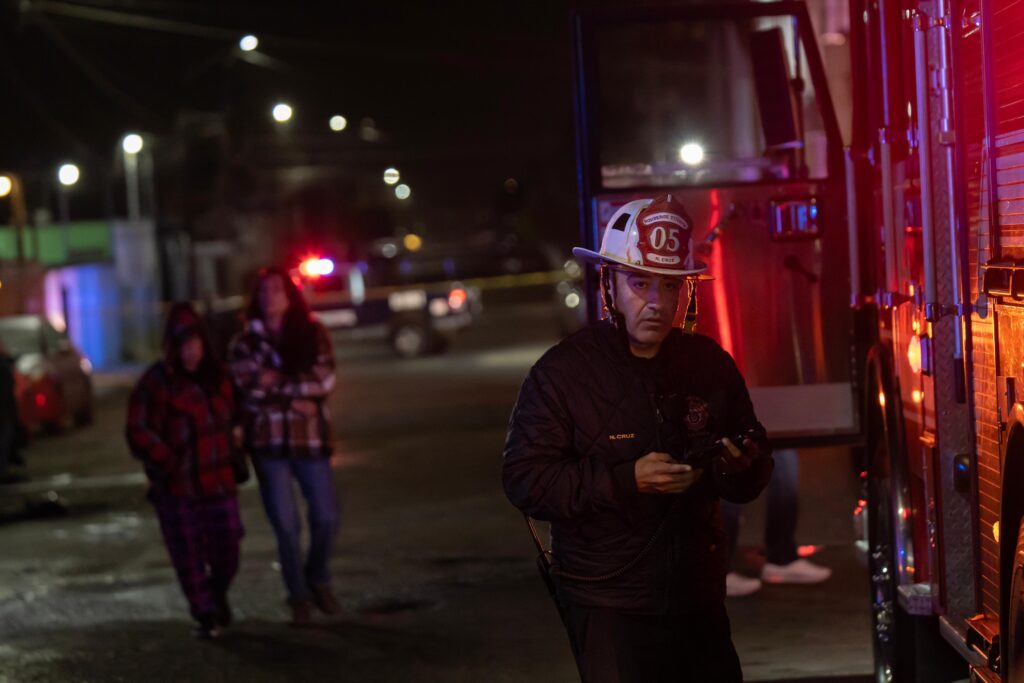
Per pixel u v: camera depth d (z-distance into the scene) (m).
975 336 6.58
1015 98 5.86
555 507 5.54
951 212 6.79
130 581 14.22
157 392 11.52
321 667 10.38
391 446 23.83
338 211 72.25
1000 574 6.04
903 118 7.84
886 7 7.85
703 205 9.96
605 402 5.68
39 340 29.86
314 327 11.95
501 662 10.21
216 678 10.21
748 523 15.12
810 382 9.94
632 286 5.65
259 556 15.12
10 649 11.39
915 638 8.10
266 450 11.80
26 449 27.20
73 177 45.19
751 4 10.08
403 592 12.88
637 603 5.61
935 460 7.01
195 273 64.62
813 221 9.88
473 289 56.84
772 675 9.52
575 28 10.06
